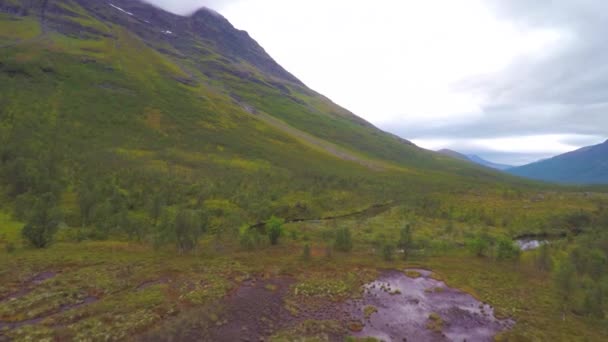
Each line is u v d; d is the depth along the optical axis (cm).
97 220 6066
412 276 4425
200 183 9862
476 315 3316
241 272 4144
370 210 10312
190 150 14388
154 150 13238
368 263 4897
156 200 6812
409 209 9869
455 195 12962
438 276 4431
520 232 7950
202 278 3819
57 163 8719
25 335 2377
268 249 5422
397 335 2858
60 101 14425
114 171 9444
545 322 3128
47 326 2545
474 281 4275
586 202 11912
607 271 4244
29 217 5269
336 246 5666
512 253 5238
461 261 5266
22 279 3472
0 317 2669
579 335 2881
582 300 3566
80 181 8156
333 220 8475
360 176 15850
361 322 3045
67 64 17938
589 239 6500
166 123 16388
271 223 5888
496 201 11806
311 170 15200
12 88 13875
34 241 4694
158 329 2612
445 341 2792
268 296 3525
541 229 8256
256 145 17338
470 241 6169
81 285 3384
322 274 4294
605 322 3086
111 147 12212
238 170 12912
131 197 7681
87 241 5338
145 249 5019
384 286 3997
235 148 16062
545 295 3844
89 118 14075
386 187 13812
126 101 16950
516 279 4412
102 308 2884
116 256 4506
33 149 9238
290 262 4728
